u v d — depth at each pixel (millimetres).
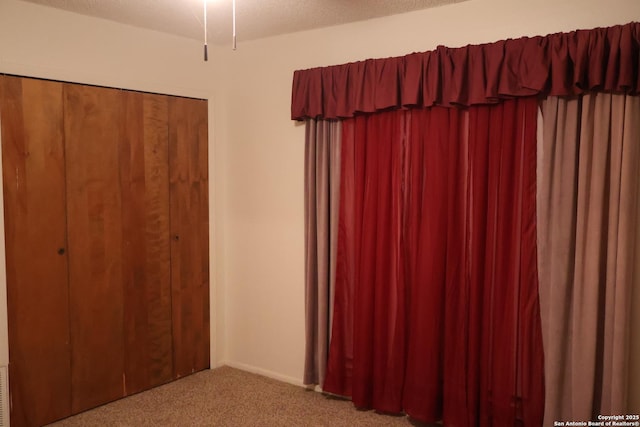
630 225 2051
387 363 2725
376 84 2584
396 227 2656
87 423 2635
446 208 2480
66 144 2604
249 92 3266
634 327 2117
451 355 2498
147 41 2941
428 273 2523
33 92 2473
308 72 2852
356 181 2762
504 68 2238
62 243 2615
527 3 2295
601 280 2143
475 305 2414
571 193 2172
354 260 2832
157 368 3105
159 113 3021
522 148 2281
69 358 2678
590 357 2121
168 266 3127
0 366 2424
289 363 3213
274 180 3195
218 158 3381
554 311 2209
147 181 2977
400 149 2617
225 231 3453
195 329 3318
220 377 3283
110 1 2457
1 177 2381
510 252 2330
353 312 2861
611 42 2010
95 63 2707
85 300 2727
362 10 2592
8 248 2428
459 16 2473
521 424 2346
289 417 2725
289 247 3160
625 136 2043
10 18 2379
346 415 2750
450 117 2449
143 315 3006
